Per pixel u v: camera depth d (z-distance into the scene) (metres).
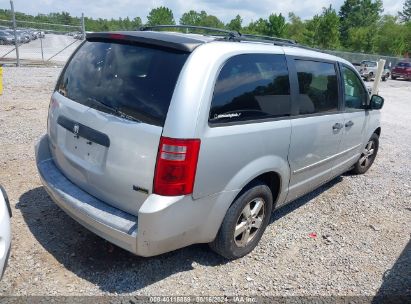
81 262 3.12
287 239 3.83
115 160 2.71
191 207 2.68
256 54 3.11
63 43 30.02
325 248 3.74
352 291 3.14
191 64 2.61
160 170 2.52
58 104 3.31
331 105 4.15
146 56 2.80
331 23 45.94
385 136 9.16
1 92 9.57
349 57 40.62
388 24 75.12
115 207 2.83
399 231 4.25
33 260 3.08
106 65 3.01
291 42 3.95
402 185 5.71
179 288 2.95
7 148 5.52
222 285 3.04
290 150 3.47
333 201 4.90
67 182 3.18
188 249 3.45
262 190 3.28
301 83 3.59
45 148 3.64
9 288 2.77
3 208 2.65
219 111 2.74
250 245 3.44
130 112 2.67
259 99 3.08
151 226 2.52
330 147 4.25
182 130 2.51
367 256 3.68
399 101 17.06
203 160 2.63
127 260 3.20
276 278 3.20
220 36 3.16
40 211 3.83
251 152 3.00
